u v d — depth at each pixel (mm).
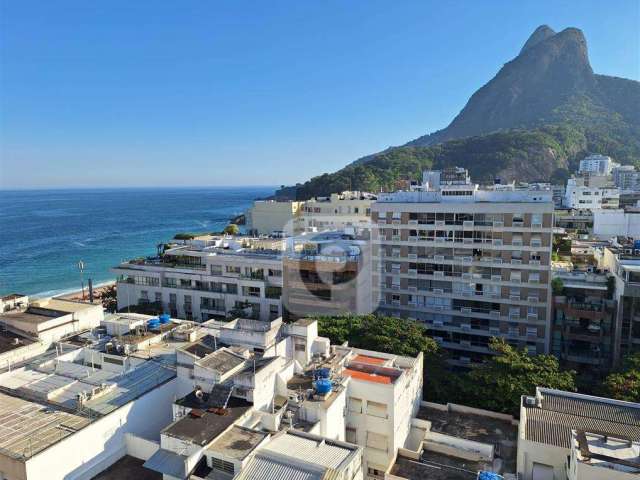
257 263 74500
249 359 41031
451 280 73688
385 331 56562
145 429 36656
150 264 86750
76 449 31062
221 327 49500
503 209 69125
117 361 43031
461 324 74125
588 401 42469
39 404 35750
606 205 164750
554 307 68500
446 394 51031
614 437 33000
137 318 53719
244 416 33812
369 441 41125
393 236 76375
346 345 51750
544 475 35969
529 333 70000
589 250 90875
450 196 75438
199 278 79938
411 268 75938
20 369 41656
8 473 28672
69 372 40875
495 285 71250
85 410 34531
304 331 47500
